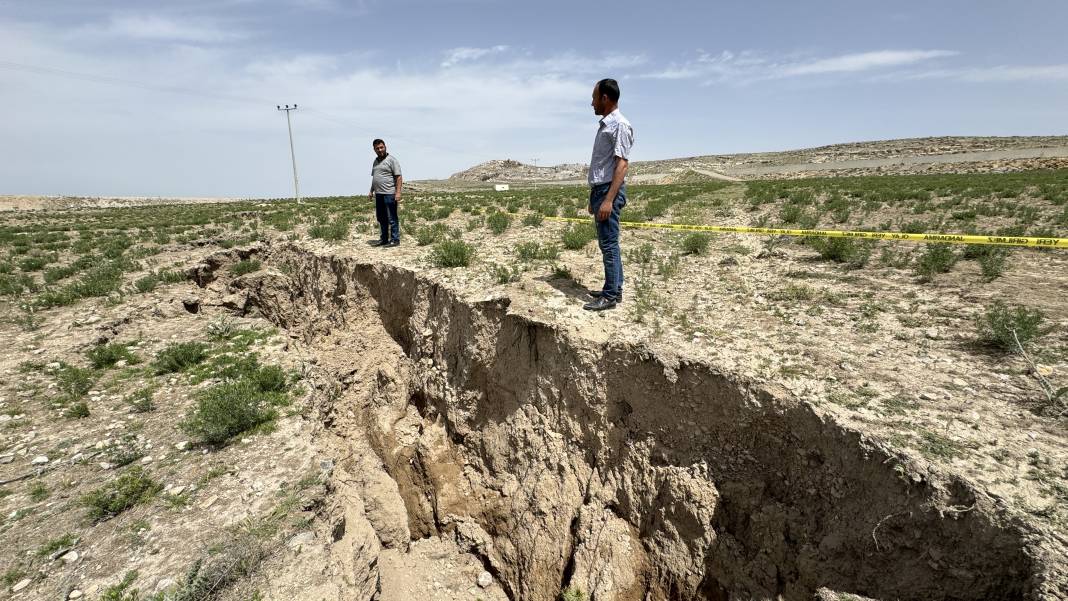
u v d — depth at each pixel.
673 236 12.55
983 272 7.68
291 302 13.50
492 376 8.05
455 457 8.84
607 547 6.01
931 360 5.35
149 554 4.54
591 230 12.45
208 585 4.18
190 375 8.07
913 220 12.72
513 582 7.29
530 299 7.80
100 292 12.00
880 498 3.98
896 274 8.31
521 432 7.46
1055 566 2.99
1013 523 3.30
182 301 11.52
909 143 101.25
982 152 74.81
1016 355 5.28
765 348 5.82
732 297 7.71
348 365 11.00
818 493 4.50
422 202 26.75
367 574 5.43
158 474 5.64
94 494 5.25
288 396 7.40
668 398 5.70
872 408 4.53
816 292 7.68
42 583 4.25
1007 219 12.13
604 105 6.39
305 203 33.91
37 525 4.88
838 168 80.88
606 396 6.31
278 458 5.94
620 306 7.40
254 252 14.99
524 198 27.97
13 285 12.53
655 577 5.64
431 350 9.45
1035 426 4.17
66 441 6.23
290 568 4.43
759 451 5.02
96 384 7.75
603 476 6.37
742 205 18.16
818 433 4.51
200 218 25.48
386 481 9.12
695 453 5.48
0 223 30.52
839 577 4.18
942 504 3.62
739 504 5.09
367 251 12.56
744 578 4.92
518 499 7.36
